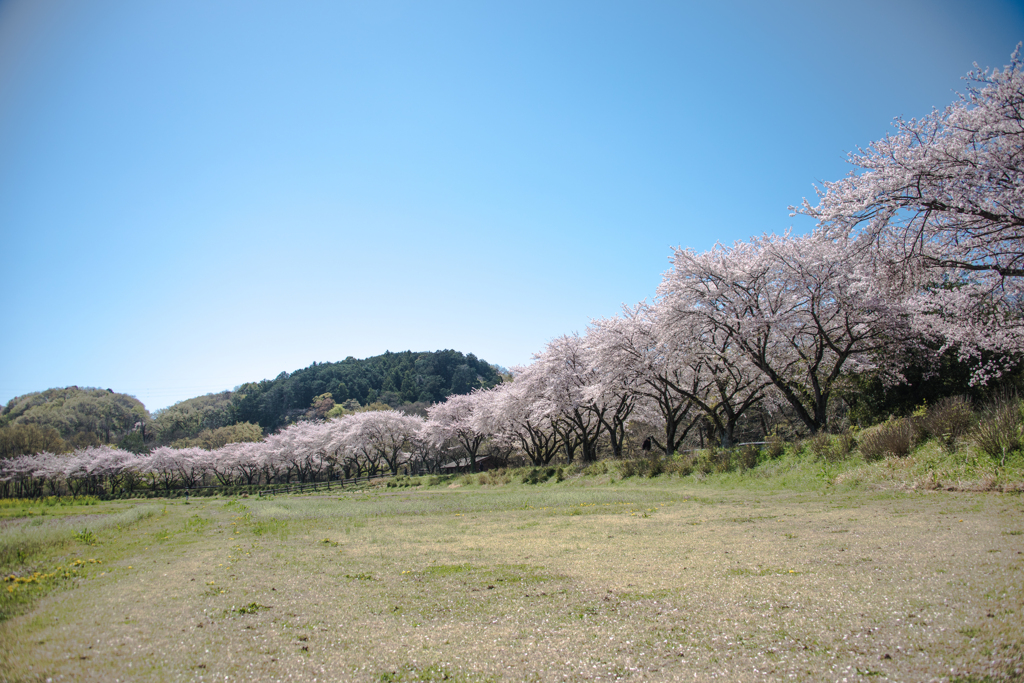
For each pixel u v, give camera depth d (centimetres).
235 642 506
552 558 847
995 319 1574
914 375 2123
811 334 2370
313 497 3691
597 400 3278
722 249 2511
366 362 15325
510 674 399
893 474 1383
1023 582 480
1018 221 1256
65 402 11162
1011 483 1045
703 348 2530
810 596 512
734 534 944
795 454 1931
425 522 1558
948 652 364
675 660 400
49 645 516
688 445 4450
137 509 2884
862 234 1485
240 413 12619
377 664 435
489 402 4781
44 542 1294
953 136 1317
